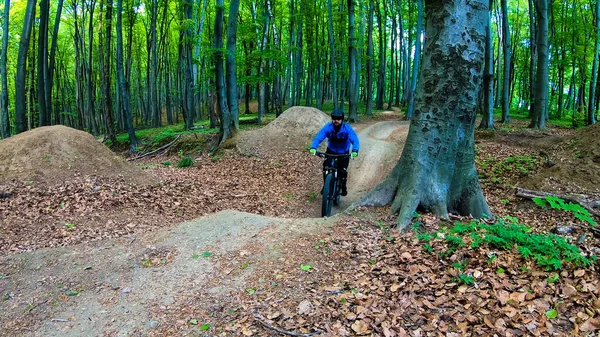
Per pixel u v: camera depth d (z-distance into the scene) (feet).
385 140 47.39
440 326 9.96
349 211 18.30
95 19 88.33
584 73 83.92
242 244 15.75
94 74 109.29
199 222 18.76
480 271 12.00
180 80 93.97
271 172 38.42
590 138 27.27
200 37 59.16
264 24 70.38
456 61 16.80
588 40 75.92
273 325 10.54
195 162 46.26
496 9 97.14
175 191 28.99
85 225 20.84
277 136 50.96
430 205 17.17
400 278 12.29
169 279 13.35
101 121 118.32
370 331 9.98
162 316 11.26
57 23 61.31
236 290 12.44
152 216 23.36
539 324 9.57
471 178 18.07
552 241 13.41
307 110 55.21
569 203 19.42
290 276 13.07
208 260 14.57
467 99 17.22
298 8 88.33
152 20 87.10
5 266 14.74
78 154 29.50
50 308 11.88
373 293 11.70
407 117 76.07
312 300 11.57
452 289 11.45
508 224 15.72
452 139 17.43
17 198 23.58
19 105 38.68
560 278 11.24
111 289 12.90
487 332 9.50
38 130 30.63
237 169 40.47
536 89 55.88
